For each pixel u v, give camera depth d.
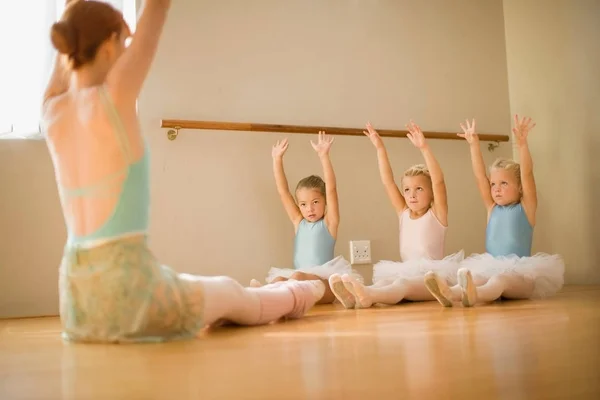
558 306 2.14
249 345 1.38
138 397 0.85
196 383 0.94
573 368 0.94
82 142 1.49
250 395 0.83
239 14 3.24
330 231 3.04
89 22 1.50
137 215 1.49
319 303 2.81
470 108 3.66
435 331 1.53
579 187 3.29
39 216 2.83
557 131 3.43
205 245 3.07
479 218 3.61
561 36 3.38
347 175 3.36
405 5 3.58
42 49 2.84
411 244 3.00
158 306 1.46
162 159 3.04
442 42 3.64
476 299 2.28
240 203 3.15
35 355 1.33
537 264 2.60
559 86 3.40
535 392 0.79
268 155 3.22
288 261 3.20
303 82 3.33
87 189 1.47
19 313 2.77
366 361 1.10
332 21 3.42
